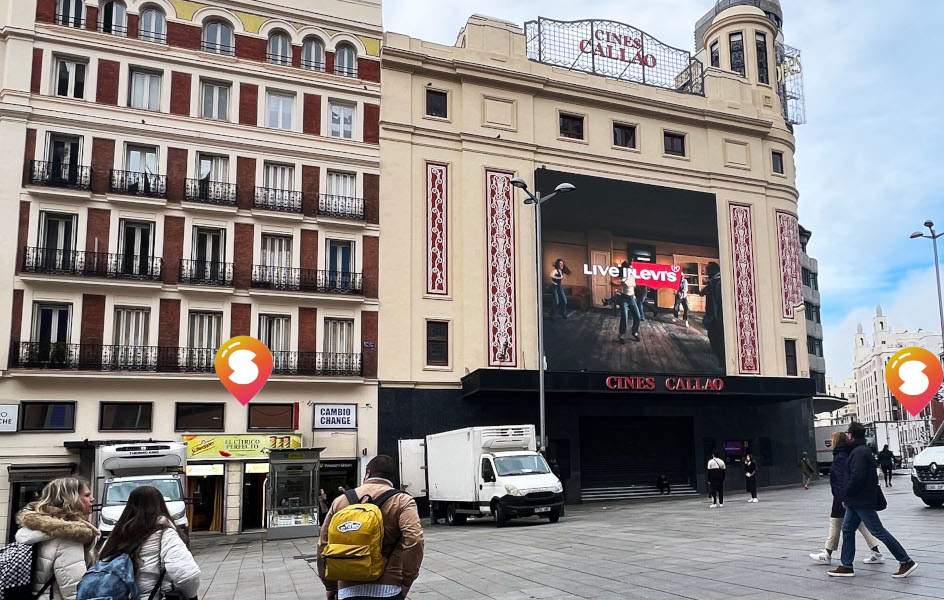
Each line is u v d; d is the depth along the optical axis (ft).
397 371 105.91
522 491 74.59
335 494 100.68
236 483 95.04
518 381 102.83
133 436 92.12
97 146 96.99
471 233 112.57
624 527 65.26
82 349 91.86
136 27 101.30
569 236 117.19
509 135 117.39
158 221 98.48
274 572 50.93
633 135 126.93
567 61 128.06
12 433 86.99
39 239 92.63
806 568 35.60
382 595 17.07
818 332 220.64
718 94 134.92
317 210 106.22
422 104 114.32
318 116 108.78
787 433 130.31
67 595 16.55
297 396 100.58
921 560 35.50
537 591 35.27
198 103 102.99
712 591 31.91
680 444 123.75
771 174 136.77
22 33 94.99
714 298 125.59
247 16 107.34
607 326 116.67
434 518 88.48
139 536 16.63
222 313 99.76
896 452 180.45
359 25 112.57
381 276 107.55
